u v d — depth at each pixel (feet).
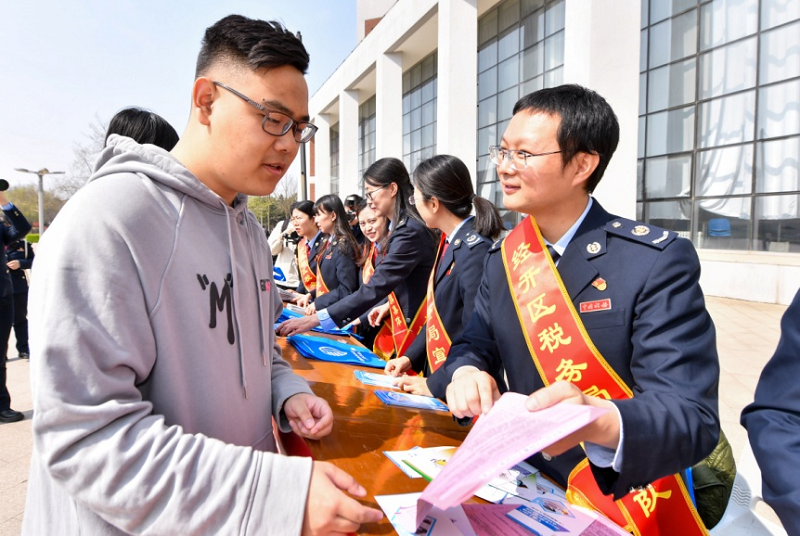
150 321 2.56
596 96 3.62
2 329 10.98
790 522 2.35
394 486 3.11
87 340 2.21
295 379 3.87
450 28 32.76
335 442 3.74
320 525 2.26
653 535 3.36
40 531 2.59
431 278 7.00
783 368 2.70
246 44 2.70
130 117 4.81
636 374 3.29
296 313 9.77
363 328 10.38
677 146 28.32
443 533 2.63
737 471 4.86
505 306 4.16
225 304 2.92
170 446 2.25
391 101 45.75
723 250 26.27
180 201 2.80
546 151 3.58
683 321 3.21
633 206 21.65
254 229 3.57
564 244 3.91
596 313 3.55
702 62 26.81
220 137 2.83
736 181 25.67
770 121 24.18
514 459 2.16
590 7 20.95
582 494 3.48
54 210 82.53
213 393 2.79
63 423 2.13
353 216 15.80
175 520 2.15
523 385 4.02
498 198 38.55
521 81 35.35
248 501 2.22
